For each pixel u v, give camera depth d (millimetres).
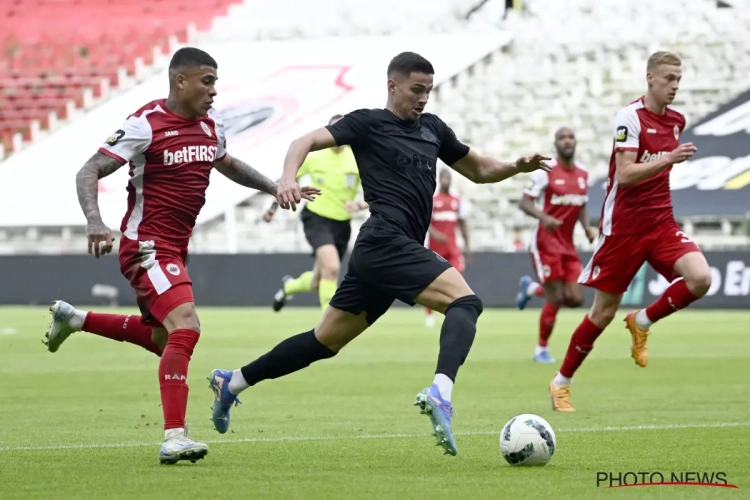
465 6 119188
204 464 19234
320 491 16266
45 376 38281
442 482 17156
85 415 27312
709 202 87375
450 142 21625
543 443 18797
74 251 104562
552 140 103812
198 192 20469
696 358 45156
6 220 101750
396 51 110812
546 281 44125
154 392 33000
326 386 34781
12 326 66438
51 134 113188
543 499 15648
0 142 114438
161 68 118188
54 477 17688
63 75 118688
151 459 19844
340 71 110188
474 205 99312
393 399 31078
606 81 106750
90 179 19266
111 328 22422
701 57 105625
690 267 27453
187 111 20344
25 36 123625
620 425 24969
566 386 28312
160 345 22281
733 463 19156
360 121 20438
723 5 111250
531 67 108688
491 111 106438
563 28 111000
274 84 110312
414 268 19625
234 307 86688
